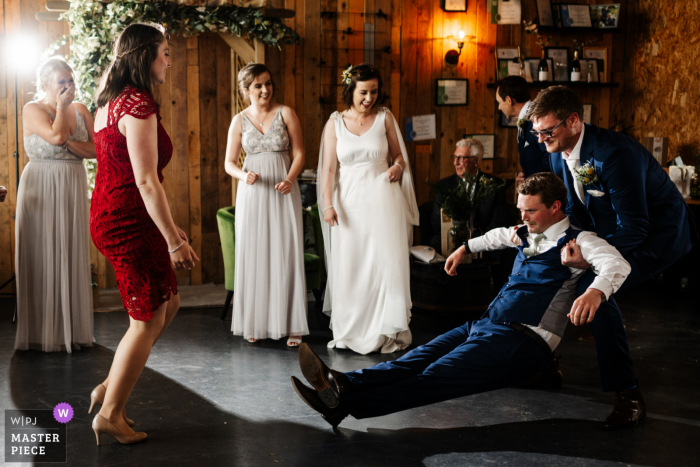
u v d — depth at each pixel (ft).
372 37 20.18
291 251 13.62
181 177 18.86
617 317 9.46
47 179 12.54
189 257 8.29
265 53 19.27
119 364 8.34
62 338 12.89
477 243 10.16
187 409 9.98
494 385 8.86
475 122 21.54
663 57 21.56
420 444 8.80
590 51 22.33
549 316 9.03
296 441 8.86
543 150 11.31
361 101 12.95
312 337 14.42
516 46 21.48
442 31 20.85
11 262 17.78
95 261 16.31
